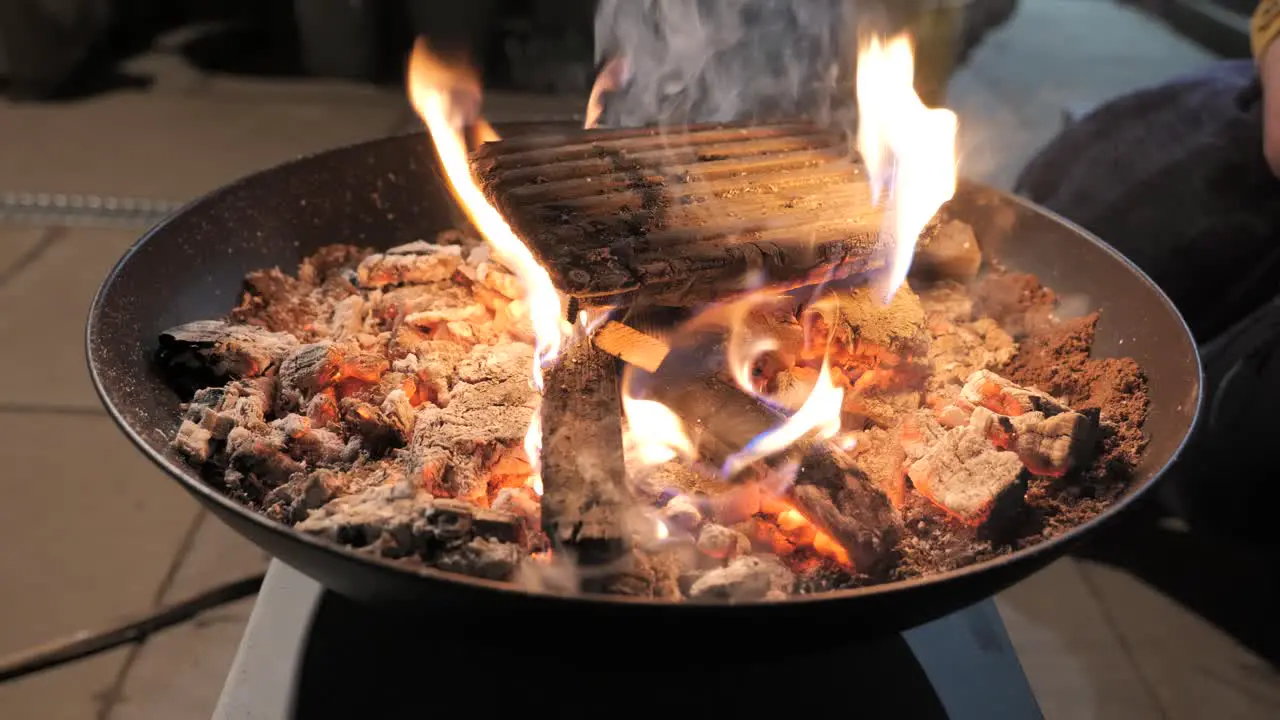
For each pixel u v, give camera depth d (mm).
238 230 821
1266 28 957
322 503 632
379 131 2092
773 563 629
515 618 540
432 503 605
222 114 2115
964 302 833
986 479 659
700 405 674
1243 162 978
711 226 692
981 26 2520
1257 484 1036
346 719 642
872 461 693
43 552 1058
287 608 696
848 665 680
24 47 2049
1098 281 807
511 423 684
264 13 2537
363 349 769
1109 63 2660
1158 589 1083
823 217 715
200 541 1091
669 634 538
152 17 2494
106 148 1918
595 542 570
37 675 959
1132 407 728
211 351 718
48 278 1491
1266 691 992
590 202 704
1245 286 1005
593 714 646
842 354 737
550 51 2273
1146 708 976
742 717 649
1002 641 706
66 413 1235
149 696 954
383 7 2342
